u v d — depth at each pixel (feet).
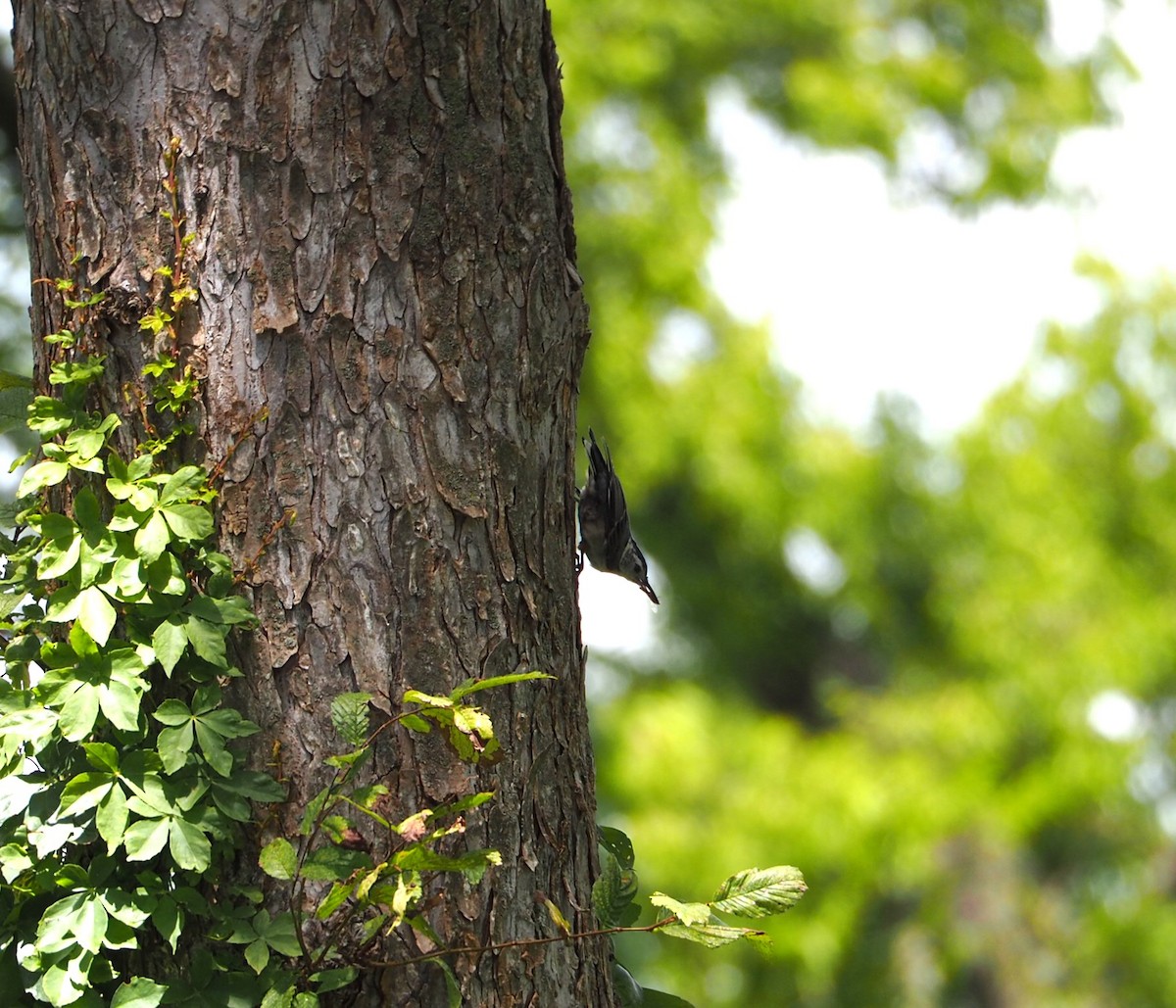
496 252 21.20
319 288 21.06
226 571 20.93
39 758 20.88
